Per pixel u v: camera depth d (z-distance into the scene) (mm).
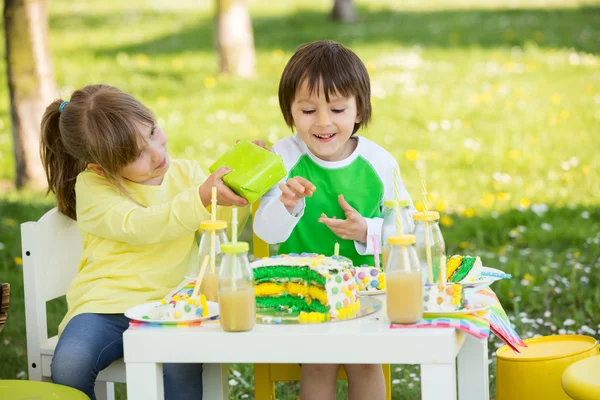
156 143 3848
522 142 10016
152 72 14523
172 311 3156
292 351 2900
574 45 14945
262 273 3271
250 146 3625
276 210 3721
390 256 2957
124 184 3969
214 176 3525
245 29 14297
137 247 3941
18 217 8289
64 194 4117
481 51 14883
